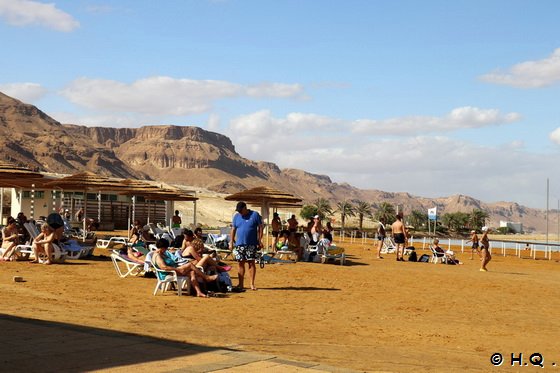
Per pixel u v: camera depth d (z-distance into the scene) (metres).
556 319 11.04
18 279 12.93
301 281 15.40
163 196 31.41
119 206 54.75
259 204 28.77
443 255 26.16
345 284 15.16
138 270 14.84
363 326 9.38
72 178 23.09
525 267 26.58
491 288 15.78
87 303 10.37
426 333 9.00
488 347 8.20
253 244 13.22
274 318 9.77
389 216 148.00
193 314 9.81
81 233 25.27
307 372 5.63
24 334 7.03
